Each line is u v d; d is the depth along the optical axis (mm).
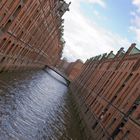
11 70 49656
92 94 52125
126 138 26641
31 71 75938
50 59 130875
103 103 40281
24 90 43250
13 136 23078
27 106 35469
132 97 30641
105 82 46594
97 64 67125
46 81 79125
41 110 38406
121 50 51000
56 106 49156
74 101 67000
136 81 32062
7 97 32969
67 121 42406
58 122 38156
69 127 39562
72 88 91750
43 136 28375
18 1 33969
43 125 31922
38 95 48000
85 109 48500
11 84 40656
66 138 33469
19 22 40062
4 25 35094
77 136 38156
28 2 38938
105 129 32562
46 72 112312
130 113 29422
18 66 54312
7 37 37875
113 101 36562
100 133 33188
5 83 38531
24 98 38219
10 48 42469
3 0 30516
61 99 61625
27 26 46719
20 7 36750
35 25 52625
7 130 23469
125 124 28406
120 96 34500
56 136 31531
